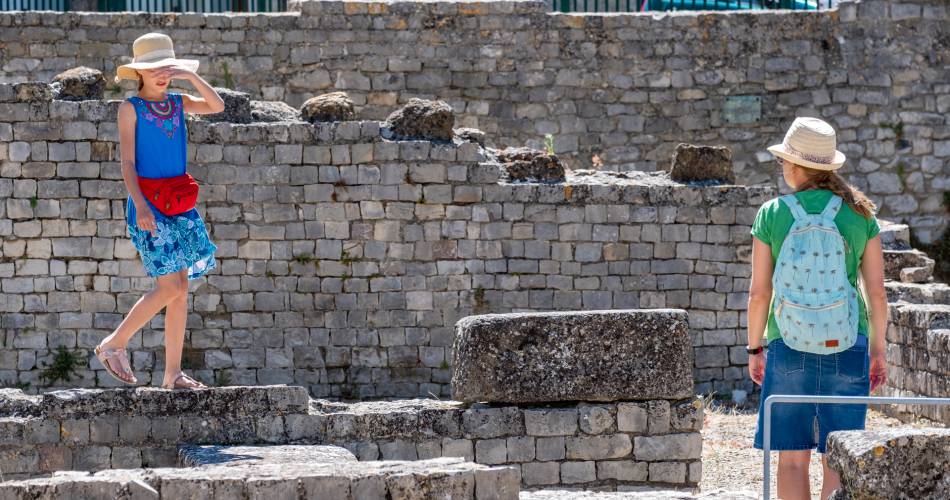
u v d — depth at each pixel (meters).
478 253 13.87
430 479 5.17
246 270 13.63
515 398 7.19
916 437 4.74
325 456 6.39
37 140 13.32
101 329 13.44
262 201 13.63
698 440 7.30
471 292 13.86
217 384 13.57
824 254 5.60
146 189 6.87
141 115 6.84
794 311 5.59
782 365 5.70
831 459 4.99
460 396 7.23
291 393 7.10
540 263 13.92
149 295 6.99
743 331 14.05
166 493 5.07
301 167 13.67
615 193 13.98
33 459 6.93
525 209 13.91
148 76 6.91
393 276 13.78
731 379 14.02
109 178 13.39
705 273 14.05
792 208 5.71
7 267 13.35
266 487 5.07
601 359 7.26
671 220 14.04
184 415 6.98
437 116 13.95
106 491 5.06
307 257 13.69
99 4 22.53
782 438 5.69
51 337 13.40
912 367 11.58
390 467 5.36
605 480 7.26
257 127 13.62
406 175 13.77
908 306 11.85
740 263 14.07
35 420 6.93
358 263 13.75
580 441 7.27
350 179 13.72
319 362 13.70
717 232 14.05
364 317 13.76
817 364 5.63
